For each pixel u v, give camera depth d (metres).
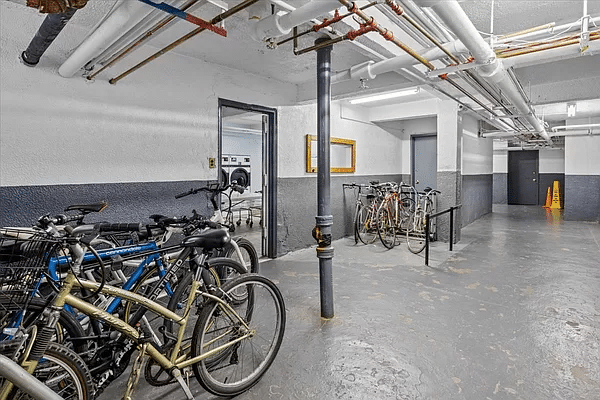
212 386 1.82
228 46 3.48
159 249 2.09
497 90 3.88
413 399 1.87
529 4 2.74
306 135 5.35
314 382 2.03
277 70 4.34
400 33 3.05
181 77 3.69
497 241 5.98
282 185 5.00
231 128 8.28
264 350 2.34
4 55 2.58
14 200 2.66
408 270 4.28
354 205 6.67
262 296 2.81
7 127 2.62
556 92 4.88
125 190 3.28
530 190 13.39
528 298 3.29
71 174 2.94
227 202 8.13
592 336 2.53
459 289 3.57
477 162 8.65
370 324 2.77
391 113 6.70
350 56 3.75
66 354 1.45
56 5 1.34
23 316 1.51
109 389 1.98
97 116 3.08
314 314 2.97
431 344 2.44
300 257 4.95
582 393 1.89
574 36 2.33
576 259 4.72
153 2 1.65
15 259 1.42
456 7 1.79
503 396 1.88
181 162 3.71
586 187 8.37
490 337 2.53
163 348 1.75
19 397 1.25
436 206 6.08
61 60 2.85
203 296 1.90
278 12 1.99
